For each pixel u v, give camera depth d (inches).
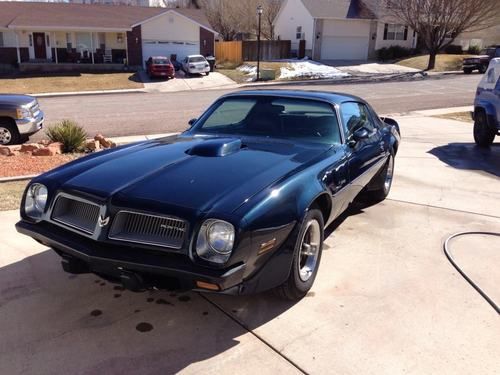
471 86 1002.1
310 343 117.2
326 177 143.7
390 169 238.7
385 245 178.5
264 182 123.2
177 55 1424.7
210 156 141.0
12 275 150.8
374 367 108.7
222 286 104.6
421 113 613.9
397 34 1658.5
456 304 136.1
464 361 111.0
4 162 299.7
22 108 395.9
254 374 105.9
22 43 1382.9
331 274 153.7
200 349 114.7
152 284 114.0
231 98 191.3
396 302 136.8
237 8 2193.7
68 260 120.9
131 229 113.3
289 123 173.9
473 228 197.8
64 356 111.7
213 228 106.5
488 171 300.0
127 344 116.4
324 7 1582.2
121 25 1349.7
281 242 120.0
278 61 1499.8
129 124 537.3
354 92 898.7
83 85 1093.8
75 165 140.6
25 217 132.8
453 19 1317.7
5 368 107.2
